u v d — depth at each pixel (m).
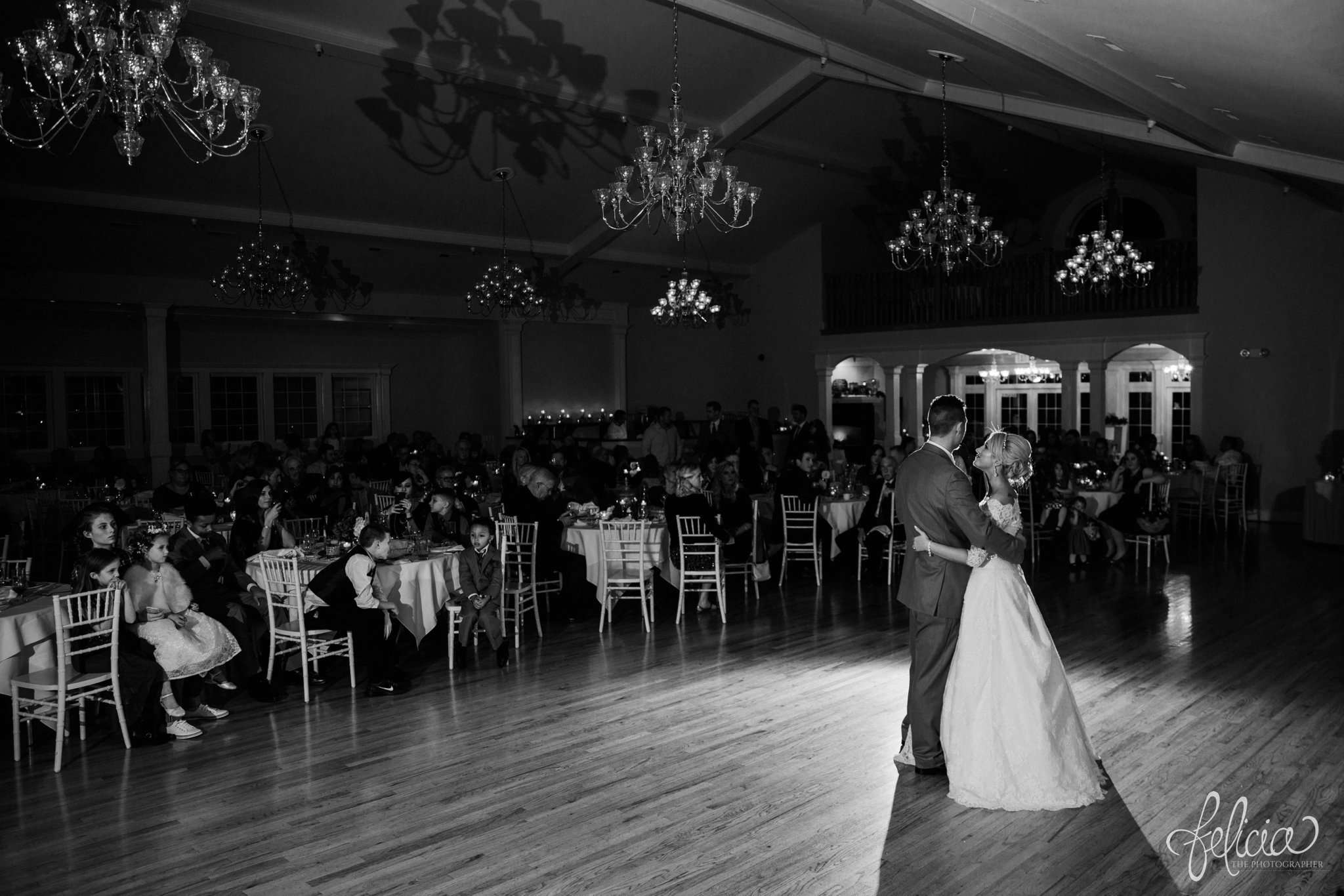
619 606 9.01
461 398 18.58
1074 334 15.52
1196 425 14.60
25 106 5.59
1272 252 13.80
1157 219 18.02
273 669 6.27
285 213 12.38
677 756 5.03
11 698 5.28
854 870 3.77
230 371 15.62
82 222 11.66
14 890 3.74
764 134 14.33
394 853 4.00
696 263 17.80
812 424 13.59
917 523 4.51
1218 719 5.39
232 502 9.61
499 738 5.37
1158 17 5.01
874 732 5.33
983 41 6.79
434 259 14.83
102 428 14.67
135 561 5.83
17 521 11.38
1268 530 13.08
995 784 4.29
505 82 10.83
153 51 5.22
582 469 10.22
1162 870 3.72
